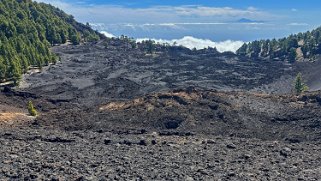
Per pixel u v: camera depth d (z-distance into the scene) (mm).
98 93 107000
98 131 55031
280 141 53156
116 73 141750
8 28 174750
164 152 41406
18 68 111625
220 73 153625
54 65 150375
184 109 62875
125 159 36844
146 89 115125
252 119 60812
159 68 157875
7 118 62750
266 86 134875
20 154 36406
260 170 34594
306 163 38156
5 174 29578
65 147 41812
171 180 30094
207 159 38656
